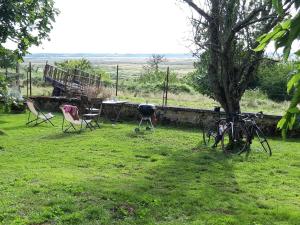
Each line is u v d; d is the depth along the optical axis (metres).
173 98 25.12
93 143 11.97
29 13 10.27
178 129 15.29
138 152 11.09
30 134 13.53
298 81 1.92
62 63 34.84
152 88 30.75
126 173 8.96
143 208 6.67
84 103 17.98
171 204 6.93
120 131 14.26
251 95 26.30
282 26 1.87
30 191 7.18
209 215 6.49
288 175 9.27
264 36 1.97
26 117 17.28
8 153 10.55
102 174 8.70
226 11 11.49
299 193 7.95
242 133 11.98
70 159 9.98
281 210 6.85
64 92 21.02
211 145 12.41
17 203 6.61
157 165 9.80
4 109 11.23
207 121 15.42
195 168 9.59
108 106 17.33
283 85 26.30
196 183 8.35
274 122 14.40
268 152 11.62
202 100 24.64
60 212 6.27
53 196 7.00
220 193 7.69
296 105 1.92
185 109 15.73
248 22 10.70
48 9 10.66
